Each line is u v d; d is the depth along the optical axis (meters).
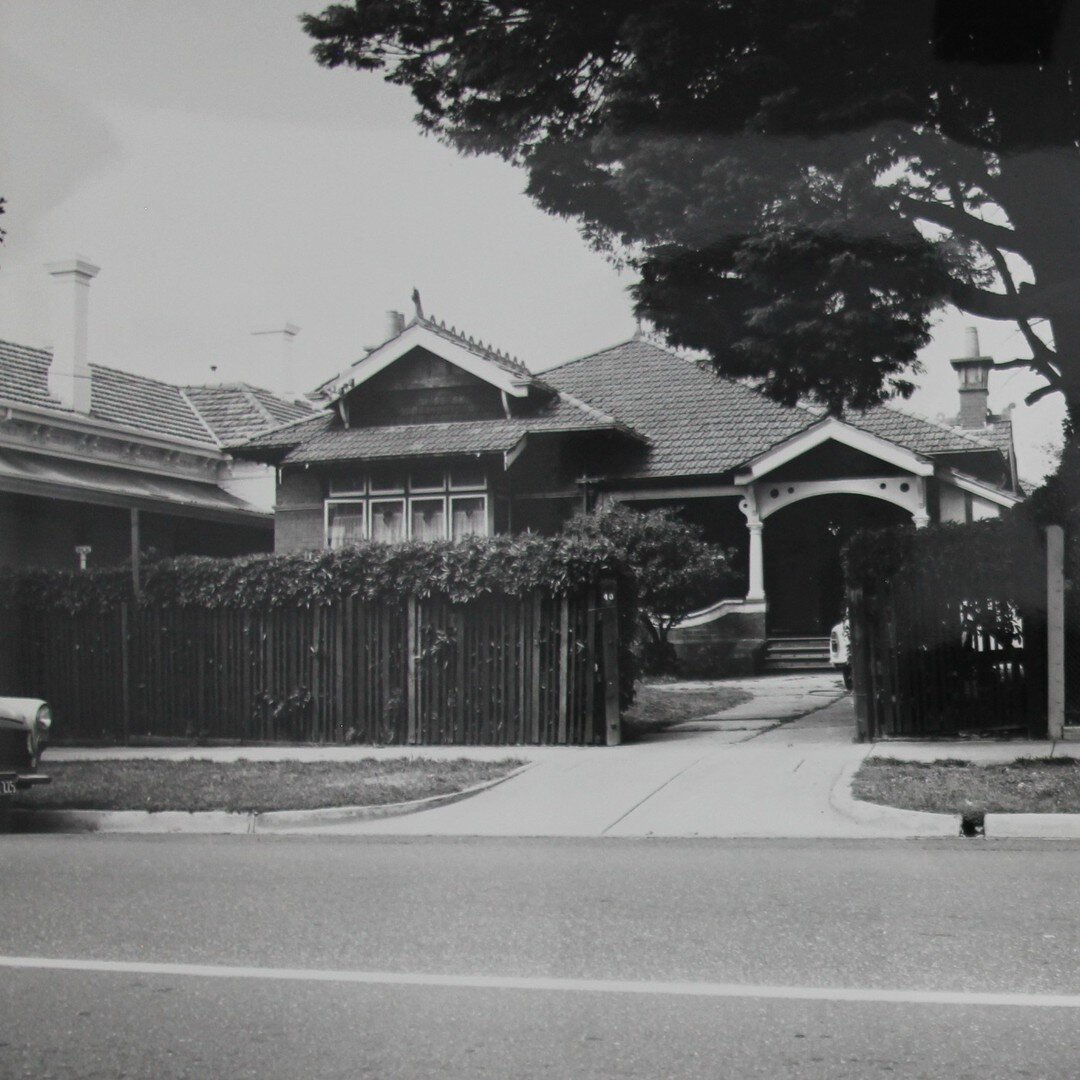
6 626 16.86
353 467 27.62
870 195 13.48
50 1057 4.75
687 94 13.72
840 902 7.07
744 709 18.33
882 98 13.02
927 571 13.73
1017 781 10.66
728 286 14.45
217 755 14.69
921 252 13.52
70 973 5.89
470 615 15.02
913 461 26.56
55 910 7.22
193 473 30.03
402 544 15.34
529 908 7.12
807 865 8.28
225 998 5.47
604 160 14.45
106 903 7.41
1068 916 6.61
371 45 15.17
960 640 13.70
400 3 14.73
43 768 13.38
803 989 5.45
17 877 8.28
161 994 5.54
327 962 6.03
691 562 24.94
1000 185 14.62
